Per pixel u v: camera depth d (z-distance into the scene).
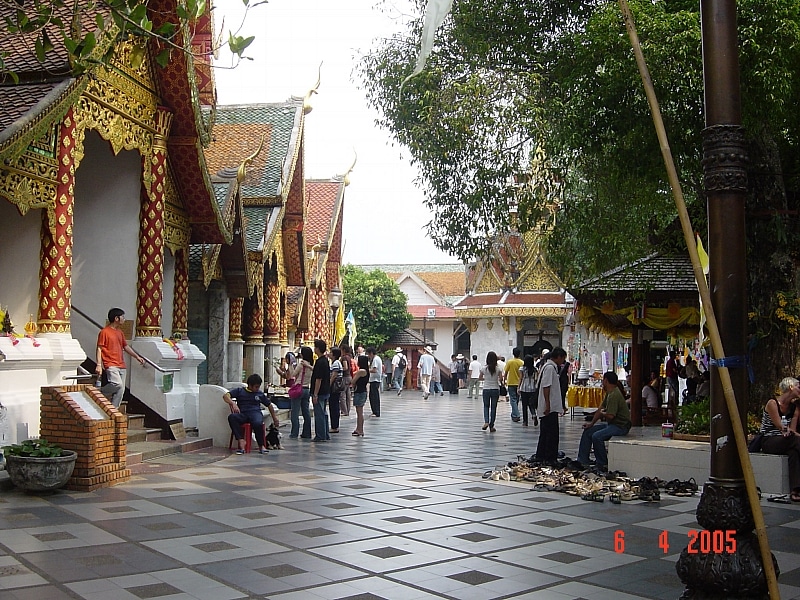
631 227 13.68
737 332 4.69
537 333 45.44
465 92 11.03
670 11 10.56
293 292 29.02
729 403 4.47
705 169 4.87
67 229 11.26
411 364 50.75
